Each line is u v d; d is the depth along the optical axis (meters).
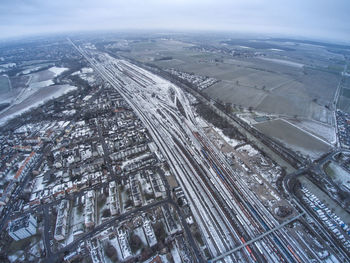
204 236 63.81
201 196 78.56
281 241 62.06
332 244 61.31
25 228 63.19
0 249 62.00
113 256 58.28
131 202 76.12
